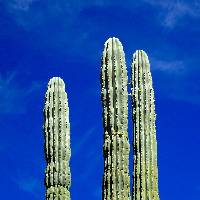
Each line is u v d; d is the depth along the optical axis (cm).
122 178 1716
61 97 1886
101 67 1816
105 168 1738
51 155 1844
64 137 1858
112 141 1742
